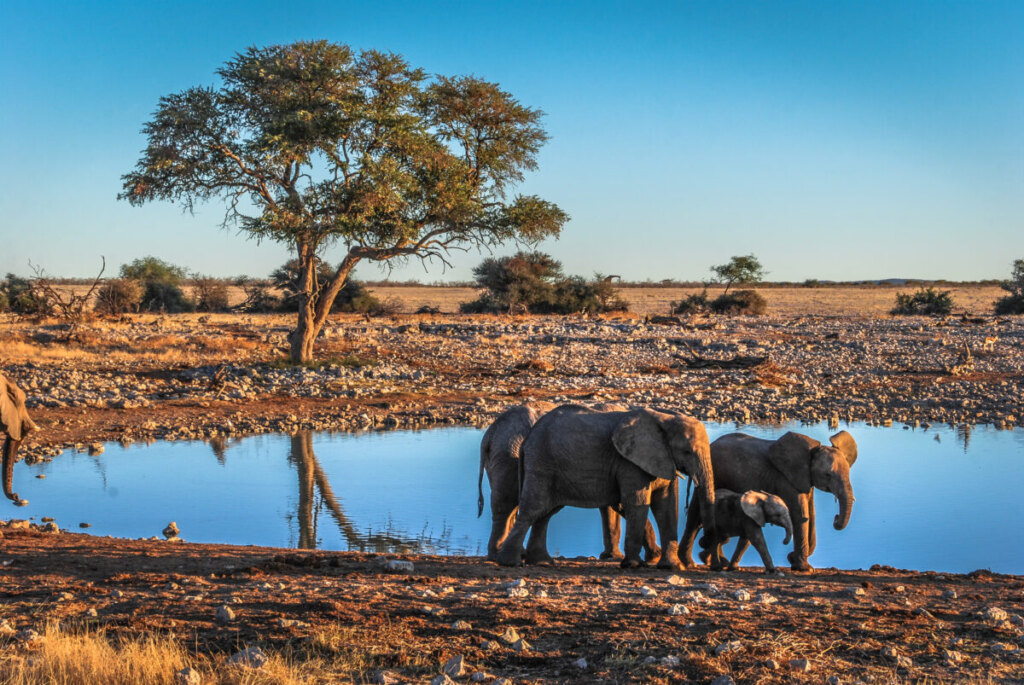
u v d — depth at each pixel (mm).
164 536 13109
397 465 18734
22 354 34469
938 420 24953
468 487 16625
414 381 31641
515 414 11211
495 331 47938
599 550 12938
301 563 9742
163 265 91438
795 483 10305
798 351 41000
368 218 31797
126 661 5840
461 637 6609
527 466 10312
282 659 6059
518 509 10648
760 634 6609
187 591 8078
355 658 6137
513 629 6688
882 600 7914
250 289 74688
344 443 21500
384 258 32969
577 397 28359
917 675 5715
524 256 73688
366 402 27359
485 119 33312
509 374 33375
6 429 10430
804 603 7691
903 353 39844
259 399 27531
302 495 15883
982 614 7105
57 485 16672
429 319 61219
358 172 31703
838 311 79000
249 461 19156
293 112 30938
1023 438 21969
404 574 9172
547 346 41844
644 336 47062
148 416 24422
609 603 7633
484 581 8781
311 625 6926
